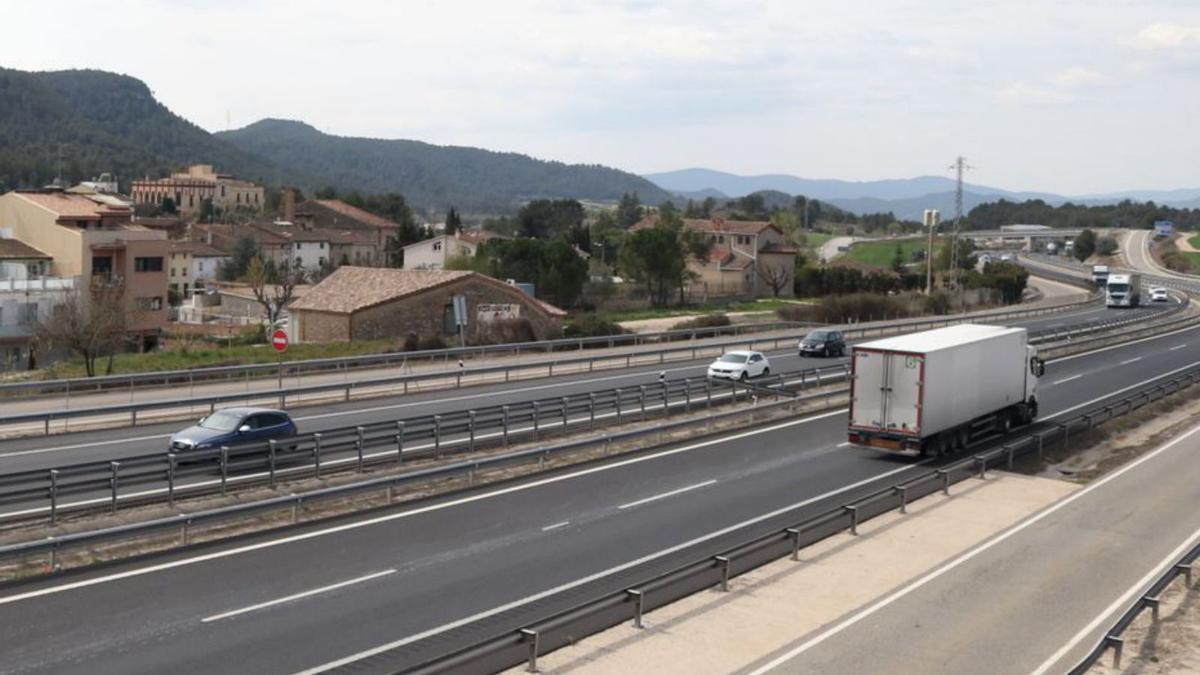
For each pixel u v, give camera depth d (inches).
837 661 636.7
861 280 4790.8
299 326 2395.4
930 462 1249.4
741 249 4714.6
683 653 638.5
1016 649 669.9
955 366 1285.7
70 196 2938.0
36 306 2420.0
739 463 1212.5
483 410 1188.5
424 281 2449.6
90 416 1346.0
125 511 854.5
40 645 591.2
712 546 856.3
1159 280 5629.9
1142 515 1049.5
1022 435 1461.6
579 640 650.2
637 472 1145.4
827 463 1229.1
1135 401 1640.0
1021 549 906.7
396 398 1609.3
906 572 828.0
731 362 1888.5
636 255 3924.7
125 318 2239.2
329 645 607.2
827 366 1983.3
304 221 5999.0
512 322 2416.3
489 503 984.3
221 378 1732.3
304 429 1315.2
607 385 1788.9
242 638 613.6
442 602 694.5
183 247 4562.0
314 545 824.9
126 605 666.2
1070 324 3171.8
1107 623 727.1
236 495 920.3
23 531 784.3
